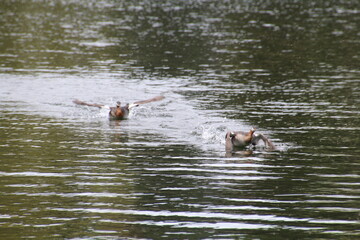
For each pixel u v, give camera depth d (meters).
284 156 29.55
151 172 26.78
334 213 21.56
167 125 36.47
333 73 54.00
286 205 22.45
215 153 30.28
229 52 66.06
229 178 25.94
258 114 38.81
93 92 45.91
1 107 40.25
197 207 22.20
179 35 79.00
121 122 37.25
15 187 24.30
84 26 86.75
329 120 37.09
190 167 27.66
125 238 19.19
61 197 23.12
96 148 30.88
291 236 19.47
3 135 33.12
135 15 102.69
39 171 26.58
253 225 20.39
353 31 83.75
